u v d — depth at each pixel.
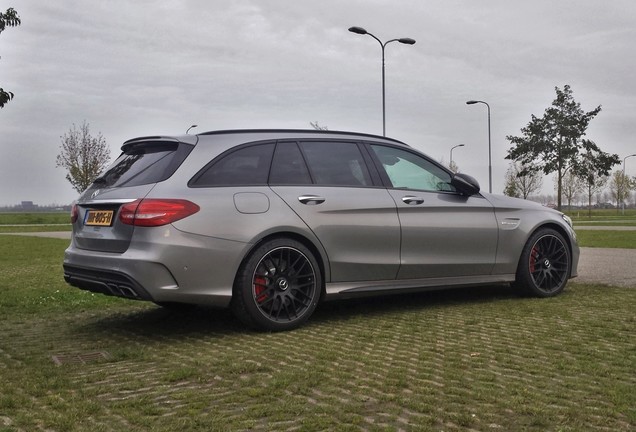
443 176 5.86
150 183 4.57
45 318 5.52
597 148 56.06
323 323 4.99
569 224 6.44
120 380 3.42
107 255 4.54
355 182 5.28
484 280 5.85
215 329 4.84
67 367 3.73
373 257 5.21
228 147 4.83
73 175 51.50
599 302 5.75
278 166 4.98
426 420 2.74
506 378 3.37
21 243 19.17
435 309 5.54
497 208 5.93
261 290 4.71
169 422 2.74
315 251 4.98
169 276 4.37
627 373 3.46
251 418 2.78
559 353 3.89
